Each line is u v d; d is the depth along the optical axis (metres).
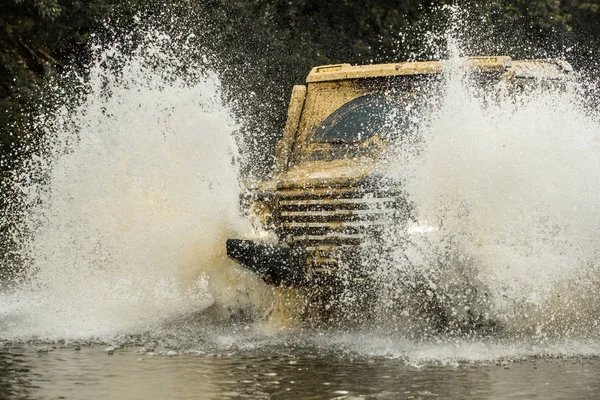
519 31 50.78
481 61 22.94
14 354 17.12
